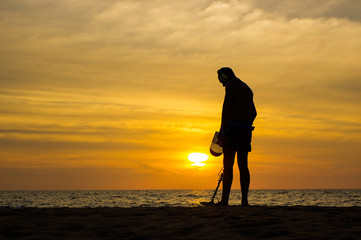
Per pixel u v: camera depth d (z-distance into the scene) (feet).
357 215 14.14
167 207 17.17
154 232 11.09
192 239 10.10
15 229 11.34
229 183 21.38
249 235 10.66
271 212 15.12
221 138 21.42
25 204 199.72
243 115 21.57
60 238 10.34
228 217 13.60
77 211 15.07
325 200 243.19
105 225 12.01
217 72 22.13
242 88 21.59
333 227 11.55
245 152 21.62
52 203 210.38
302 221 12.59
